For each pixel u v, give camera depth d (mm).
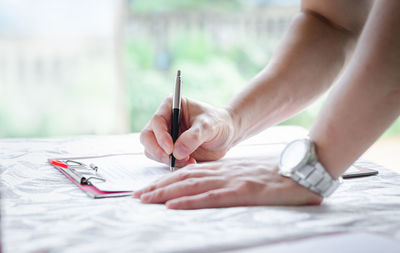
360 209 794
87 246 610
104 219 723
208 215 752
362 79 788
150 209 787
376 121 795
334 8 1165
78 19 5512
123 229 678
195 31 5770
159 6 5980
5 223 701
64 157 1135
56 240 631
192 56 5797
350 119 805
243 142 1316
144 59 5746
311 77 1172
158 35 5730
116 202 824
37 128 5449
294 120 5520
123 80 5602
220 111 1119
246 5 6031
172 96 1132
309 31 1180
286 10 5758
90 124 5629
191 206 799
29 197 848
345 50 1184
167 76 5805
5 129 5355
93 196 850
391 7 768
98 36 5566
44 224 698
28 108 5410
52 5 5426
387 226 703
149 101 5793
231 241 622
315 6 1194
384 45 767
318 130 843
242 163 900
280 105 1178
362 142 812
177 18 5723
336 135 817
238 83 5859
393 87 771
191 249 600
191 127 1036
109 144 1327
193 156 1116
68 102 5543
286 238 640
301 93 1178
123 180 944
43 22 5426
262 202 821
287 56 1179
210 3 6020
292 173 818
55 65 5461
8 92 5336
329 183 822
